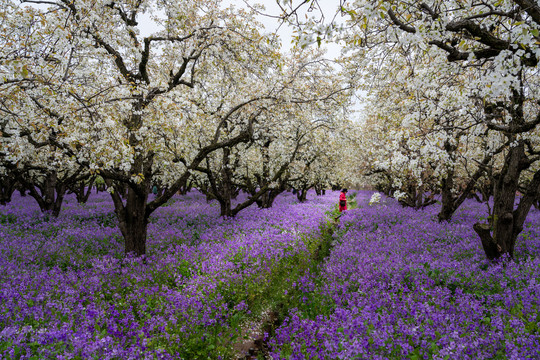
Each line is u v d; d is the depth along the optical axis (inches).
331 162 1035.9
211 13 415.8
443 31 174.2
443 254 359.3
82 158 292.2
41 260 382.9
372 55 278.7
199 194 1565.0
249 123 424.2
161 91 370.0
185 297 266.4
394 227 547.8
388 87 363.9
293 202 1179.3
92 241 488.7
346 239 497.0
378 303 226.4
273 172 882.8
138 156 373.1
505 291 233.9
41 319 207.9
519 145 300.7
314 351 181.6
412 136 284.0
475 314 204.8
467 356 155.6
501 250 308.8
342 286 274.5
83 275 320.8
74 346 167.2
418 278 272.1
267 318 292.7
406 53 254.2
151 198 1344.7
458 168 574.2
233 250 412.2
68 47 272.5
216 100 565.3
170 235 526.9
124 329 221.0
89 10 306.2
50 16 247.3
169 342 209.9
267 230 546.3
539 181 299.1
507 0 168.4
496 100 287.9
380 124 616.7
